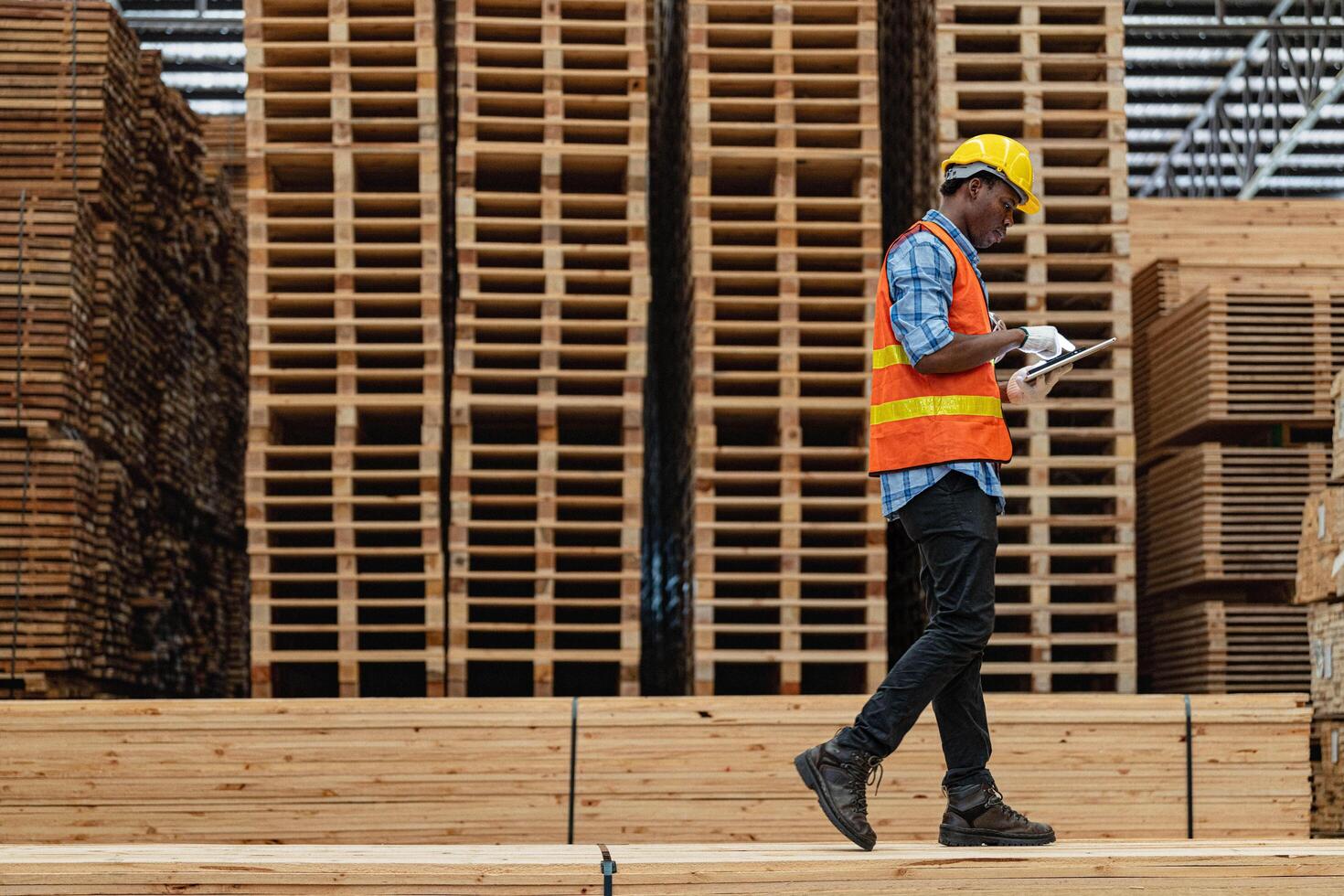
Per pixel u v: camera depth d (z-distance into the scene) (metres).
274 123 14.74
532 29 15.00
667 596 19.38
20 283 16.00
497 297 14.59
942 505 8.02
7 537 15.92
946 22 15.42
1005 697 11.44
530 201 14.83
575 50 14.96
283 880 6.70
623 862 6.90
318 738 11.02
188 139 20.92
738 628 14.22
